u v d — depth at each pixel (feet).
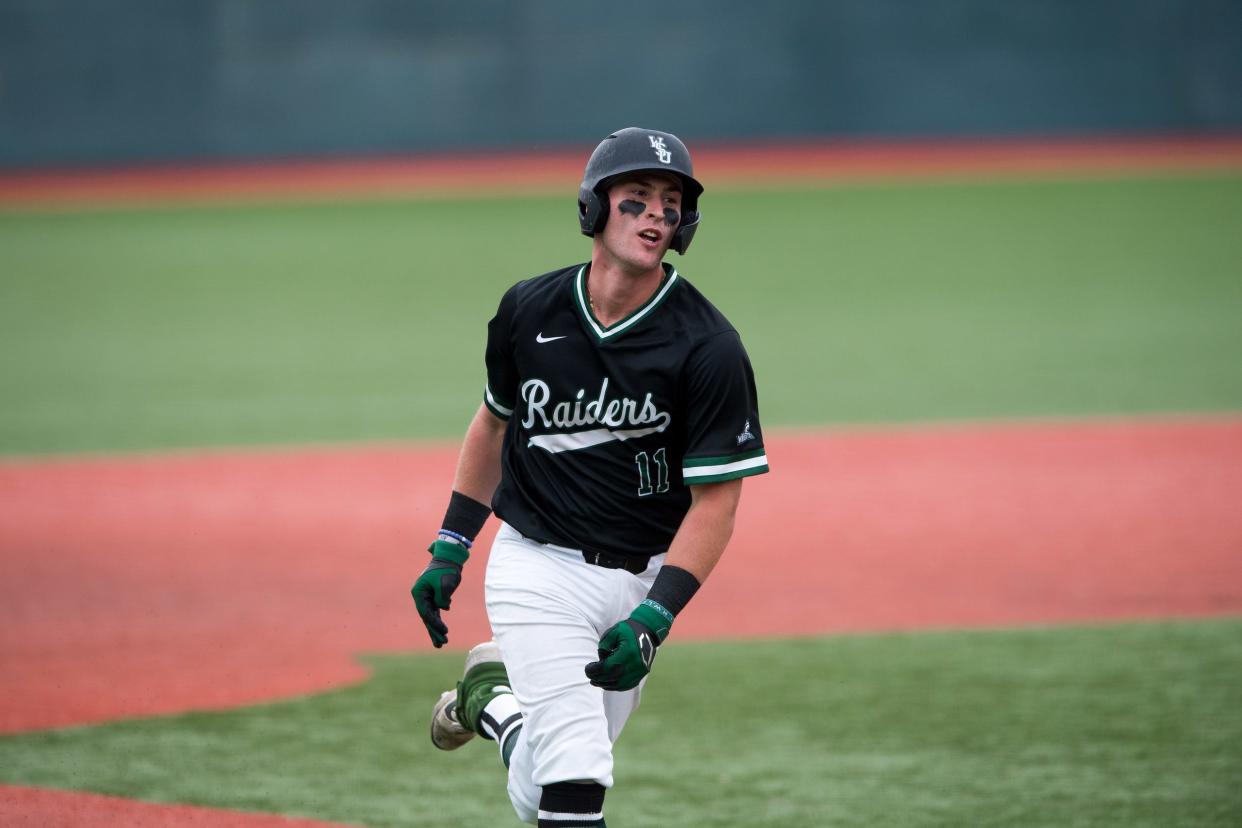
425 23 442.91
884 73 451.12
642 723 72.90
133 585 98.63
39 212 367.25
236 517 117.80
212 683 79.05
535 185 406.82
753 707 75.05
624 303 46.78
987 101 452.76
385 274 273.33
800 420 158.20
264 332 217.56
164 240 320.50
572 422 47.44
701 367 46.16
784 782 64.44
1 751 68.39
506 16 443.32
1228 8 444.96
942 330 213.25
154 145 440.04
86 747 69.10
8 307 241.55
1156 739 69.26
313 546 108.99
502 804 62.18
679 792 63.36
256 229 336.70
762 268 277.44
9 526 114.93
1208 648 83.76
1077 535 110.83
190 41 436.35
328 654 84.43
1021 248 291.99
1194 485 125.70
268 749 68.95
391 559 105.40
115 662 82.69
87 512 119.55
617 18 444.14
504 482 50.42
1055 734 70.18
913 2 448.24
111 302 246.06
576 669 47.26
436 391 174.81
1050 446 142.51
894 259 284.41
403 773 65.92
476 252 297.33
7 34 429.38
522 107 447.01
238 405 167.94
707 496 46.60
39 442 148.56
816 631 88.89
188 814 60.80
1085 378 177.58
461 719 53.47
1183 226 311.68
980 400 166.30
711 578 101.50
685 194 47.19
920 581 99.66
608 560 48.37
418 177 426.51
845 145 453.58
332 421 158.20
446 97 446.19
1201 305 227.81
